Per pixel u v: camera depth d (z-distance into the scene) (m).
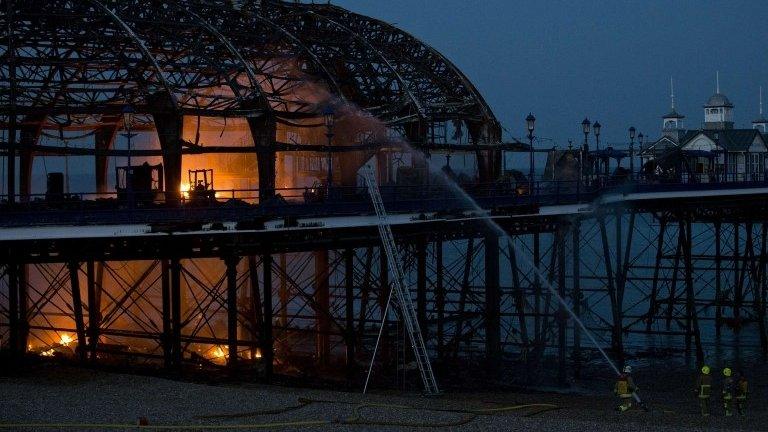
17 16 43.44
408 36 59.06
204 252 40.28
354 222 42.69
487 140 58.66
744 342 66.06
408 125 54.94
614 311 57.00
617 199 55.94
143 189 46.44
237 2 52.78
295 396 35.25
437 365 51.50
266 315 41.22
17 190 53.00
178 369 41.03
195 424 30.31
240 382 40.66
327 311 48.56
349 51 54.62
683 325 65.50
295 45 50.94
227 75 45.97
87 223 36.12
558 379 50.94
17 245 37.00
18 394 33.53
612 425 32.62
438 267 53.09
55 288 52.38
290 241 42.62
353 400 36.28
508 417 33.25
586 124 56.72
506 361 54.69
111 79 45.59
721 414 39.38
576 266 54.34
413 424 31.28
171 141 43.22
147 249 39.72
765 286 71.50
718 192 61.88
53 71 45.44
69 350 48.34
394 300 49.53
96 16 44.75
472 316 50.97
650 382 51.91
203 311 44.16
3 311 49.66
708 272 101.56
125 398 33.59
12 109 41.91
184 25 46.22
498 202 49.19
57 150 40.97
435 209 46.16
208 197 42.81
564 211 52.69
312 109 50.28
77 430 28.97
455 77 59.12
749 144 100.94
